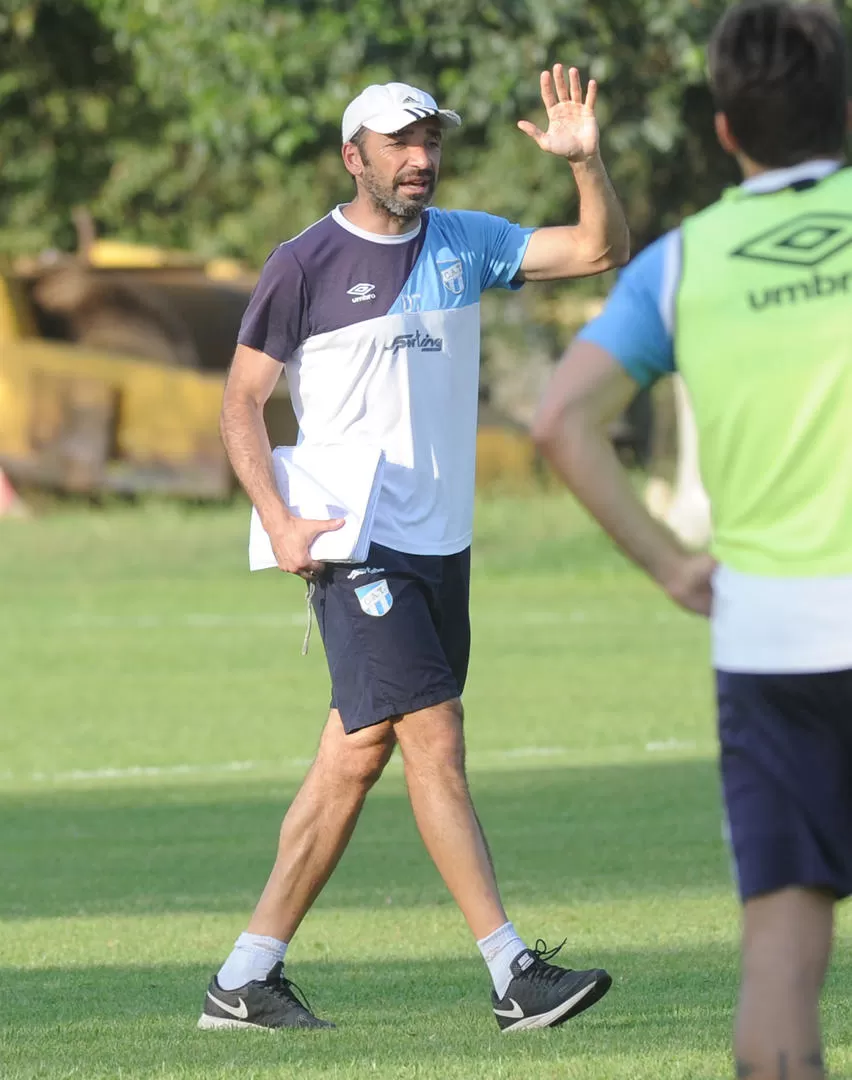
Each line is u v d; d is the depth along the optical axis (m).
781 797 11.99
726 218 12.21
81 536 99.38
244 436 19.44
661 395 109.00
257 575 87.38
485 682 54.06
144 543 96.75
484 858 18.97
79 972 22.08
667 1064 16.66
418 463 19.50
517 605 75.94
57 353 112.56
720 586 12.15
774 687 11.96
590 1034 18.14
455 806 19.03
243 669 58.41
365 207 19.50
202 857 30.39
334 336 19.41
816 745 11.97
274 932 19.33
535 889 26.83
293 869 19.38
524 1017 18.39
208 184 131.75
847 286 11.83
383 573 19.16
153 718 48.50
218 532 99.75
